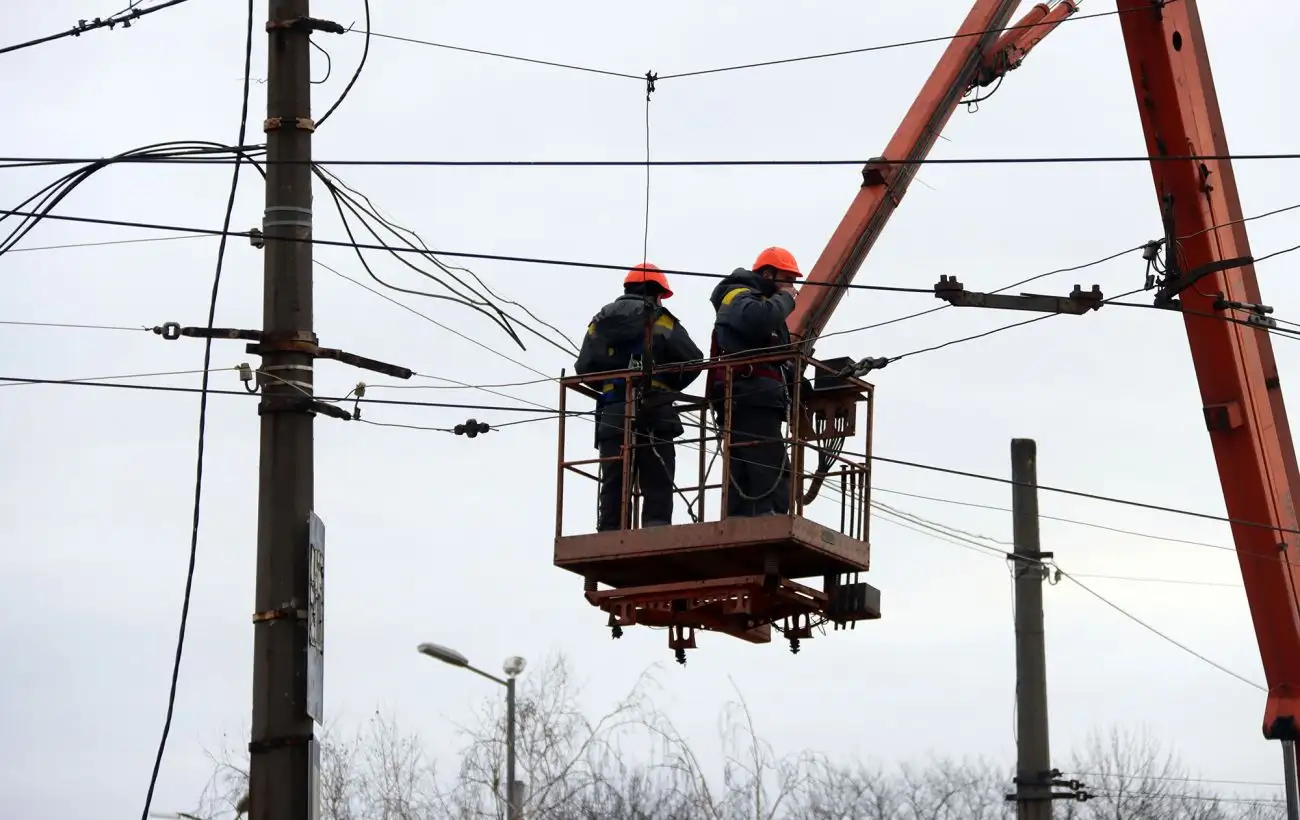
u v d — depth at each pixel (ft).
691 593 74.18
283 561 61.41
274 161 65.00
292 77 65.62
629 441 73.61
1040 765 84.58
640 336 74.18
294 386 62.75
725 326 73.46
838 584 76.07
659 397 72.79
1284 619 88.43
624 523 73.31
